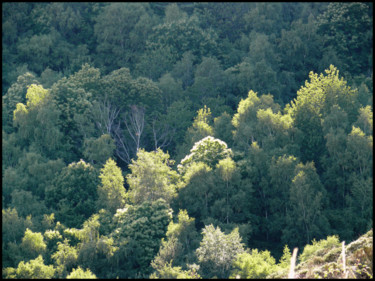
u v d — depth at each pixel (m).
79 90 104.62
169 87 118.38
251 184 73.31
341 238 69.69
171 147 107.56
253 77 120.88
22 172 89.12
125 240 59.94
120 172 76.50
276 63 137.00
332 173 78.88
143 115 107.38
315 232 68.94
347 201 73.94
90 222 62.62
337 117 84.88
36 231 69.62
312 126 87.56
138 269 58.88
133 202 72.12
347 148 78.75
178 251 56.31
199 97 119.94
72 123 99.88
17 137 99.38
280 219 72.44
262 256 53.38
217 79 124.81
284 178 74.94
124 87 109.06
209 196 71.38
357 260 30.89
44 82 125.50
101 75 136.50
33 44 138.75
